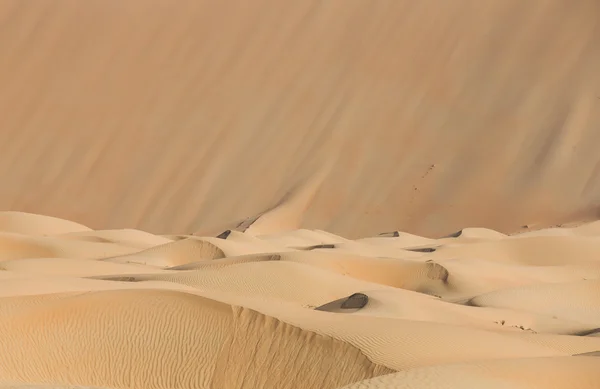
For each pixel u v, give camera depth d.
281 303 26.36
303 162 112.94
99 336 24.33
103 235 72.25
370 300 38.94
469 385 15.92
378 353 20.94
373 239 84.44
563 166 107.19
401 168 111.19
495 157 110.19
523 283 56.34
